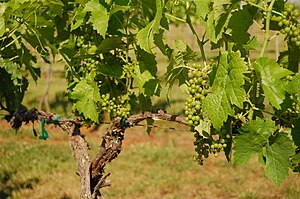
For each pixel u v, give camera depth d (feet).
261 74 9.75
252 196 32.14
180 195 33.42
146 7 11.76
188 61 12.55
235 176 36.29
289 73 9.59
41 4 13.25
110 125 14.01
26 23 14.02
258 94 10.89
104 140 14.19
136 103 14.16
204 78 11.26
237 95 9.74
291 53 10.88
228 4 10.47
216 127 10.17
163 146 45.44
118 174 37.22
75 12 14.25
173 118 13.04
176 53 12.34
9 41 16.75
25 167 37.76
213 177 36.47
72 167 38.32
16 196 32.40
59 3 13.28
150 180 35.58
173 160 40.78
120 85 14.39
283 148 9.83
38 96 66.64
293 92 9.53
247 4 10.60
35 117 16.87
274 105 9.57
